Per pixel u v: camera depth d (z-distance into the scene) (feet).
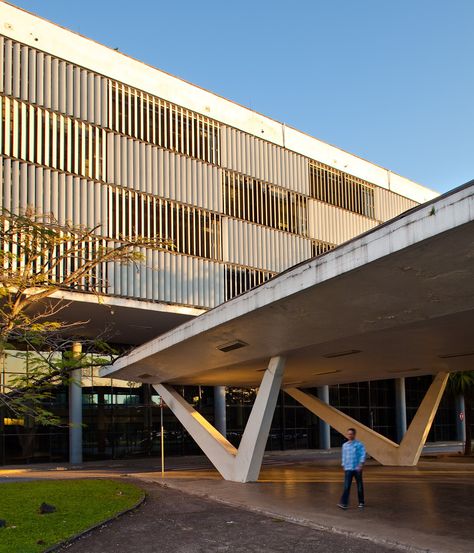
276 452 137.49
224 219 115.55
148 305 100.01
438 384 83.87
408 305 39.11
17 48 91.66
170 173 108.68
